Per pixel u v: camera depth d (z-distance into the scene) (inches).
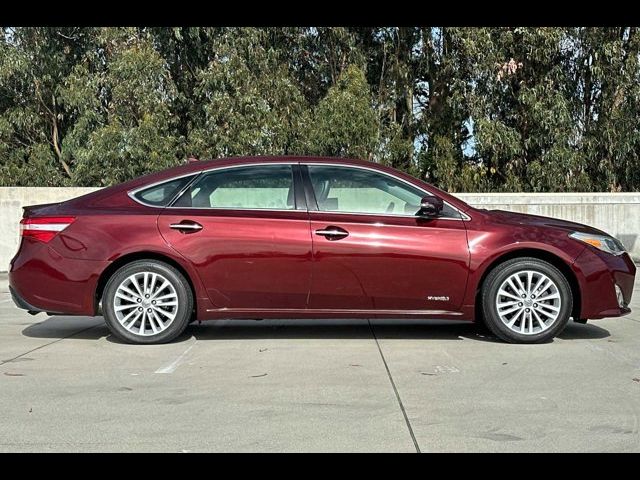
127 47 728.3
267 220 261.4
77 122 746.8
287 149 717.9
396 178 268.2
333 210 264.8
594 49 733.3
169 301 264.5
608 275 263.1
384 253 258.4
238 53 716.7
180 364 236.7
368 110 692.7
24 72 746.2
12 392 203.8
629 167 749.3
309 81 836.0
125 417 181.3
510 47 726.5
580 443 162.2
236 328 304.7
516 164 753.0
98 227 262.4
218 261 259.6
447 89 788.0
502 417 180.1
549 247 261.1
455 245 259.9
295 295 260.8
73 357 247.4
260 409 187.6
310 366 233.5
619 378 217.0
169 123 733.9
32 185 775.1
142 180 271.4
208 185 268.4
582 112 759.7
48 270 261.7
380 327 306.7
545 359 242.1
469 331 295.7
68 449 160.2
